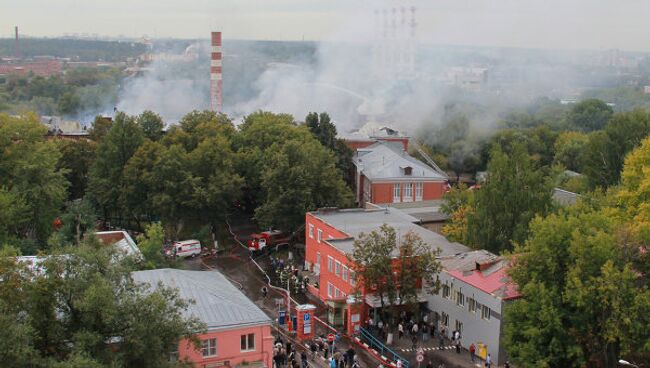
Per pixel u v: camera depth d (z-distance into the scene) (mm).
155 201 103812
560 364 53938
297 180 101125
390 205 108562
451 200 92812
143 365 40594
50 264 40094
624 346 50688
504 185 77562
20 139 98125
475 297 64375
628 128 111875
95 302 38375
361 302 69438
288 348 61594
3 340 35469
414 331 67125
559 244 54688
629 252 54562
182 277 54812
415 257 66625
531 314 53188
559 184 124188
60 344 39531
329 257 78812
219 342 49344
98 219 113500
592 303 51500
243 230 114688
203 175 109125
